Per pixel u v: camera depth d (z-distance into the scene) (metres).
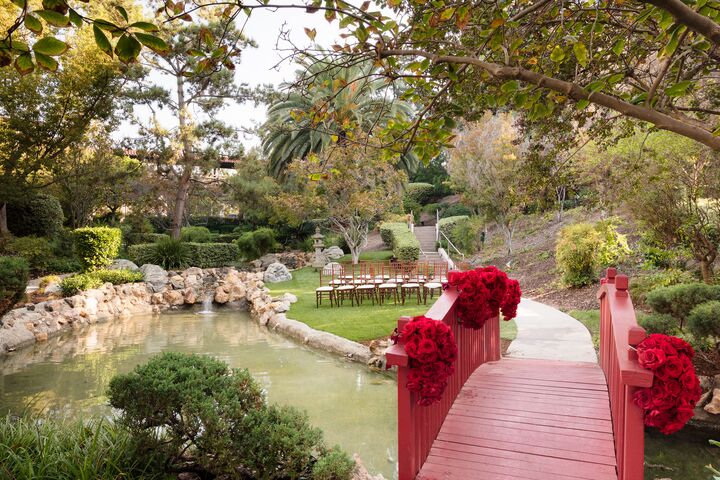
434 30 2.79
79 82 14.87
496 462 2.98
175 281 16.31
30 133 14.52
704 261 7.77
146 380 3.46
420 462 2.98
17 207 17.83
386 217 21.45
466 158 18.56
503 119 17.50
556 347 7.00
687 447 4.42
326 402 6.07
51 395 6.46
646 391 2.24
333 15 2.50
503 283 4.36
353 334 9.22
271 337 10.43
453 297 3.99
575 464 2.91
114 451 3.35
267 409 3.69
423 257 21.73
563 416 3.55
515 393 4.07
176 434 3.46
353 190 18.48
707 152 6.72
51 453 3.37
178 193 23.02
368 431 5.11
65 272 16.44
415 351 2.72
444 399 3.64
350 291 12.78
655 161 6.89
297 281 18.14
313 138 23.23
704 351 5.75
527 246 18.59
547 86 2.35
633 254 11.86
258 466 3.33
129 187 21.09
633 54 3.50
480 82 3.70
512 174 15.95
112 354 8.95
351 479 3.39
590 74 3.65
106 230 15.49
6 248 15.62
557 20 2.94
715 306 5.27
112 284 14.66
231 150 22.89
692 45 2.47
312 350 9.02
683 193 7.58
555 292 12.42
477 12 3.08
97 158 18.86
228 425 3.43
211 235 26.03
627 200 7.61
